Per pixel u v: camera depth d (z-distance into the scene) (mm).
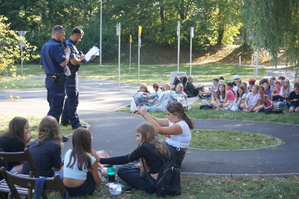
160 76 34438
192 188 6062
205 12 54656
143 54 56156
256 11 10242
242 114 13594
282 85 16609
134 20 55625
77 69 10250
